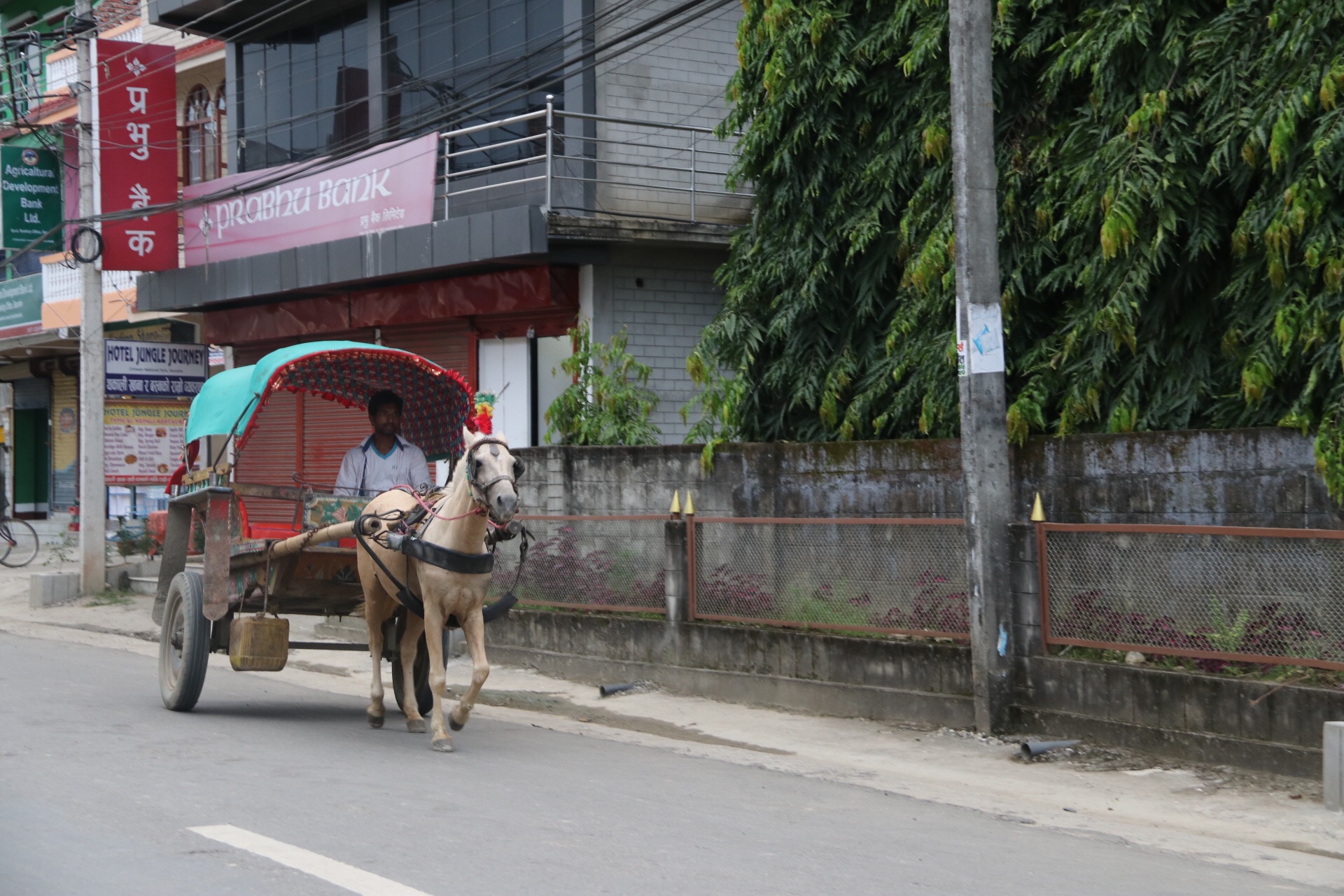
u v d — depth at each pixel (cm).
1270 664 806
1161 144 980
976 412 921
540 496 1309
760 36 1315
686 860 587
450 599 845
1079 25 1068
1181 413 991
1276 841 679
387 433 1035
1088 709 883
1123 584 882
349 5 1972
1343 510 838
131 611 1750
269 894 508
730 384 1252
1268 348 912
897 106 1205
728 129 1393
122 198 1967
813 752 902
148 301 2058
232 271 1920
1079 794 780
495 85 1786
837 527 1040
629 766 833
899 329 1163
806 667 1041
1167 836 689
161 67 2009
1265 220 916
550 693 1133
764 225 1323
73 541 2383
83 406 1866
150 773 735
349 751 834
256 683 1204
